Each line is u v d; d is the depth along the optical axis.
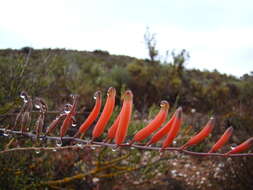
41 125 1.54
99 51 25.75
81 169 4.21
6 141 3.12
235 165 4.73
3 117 3.26
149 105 9.41
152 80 10.49
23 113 1.64
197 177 5.11
